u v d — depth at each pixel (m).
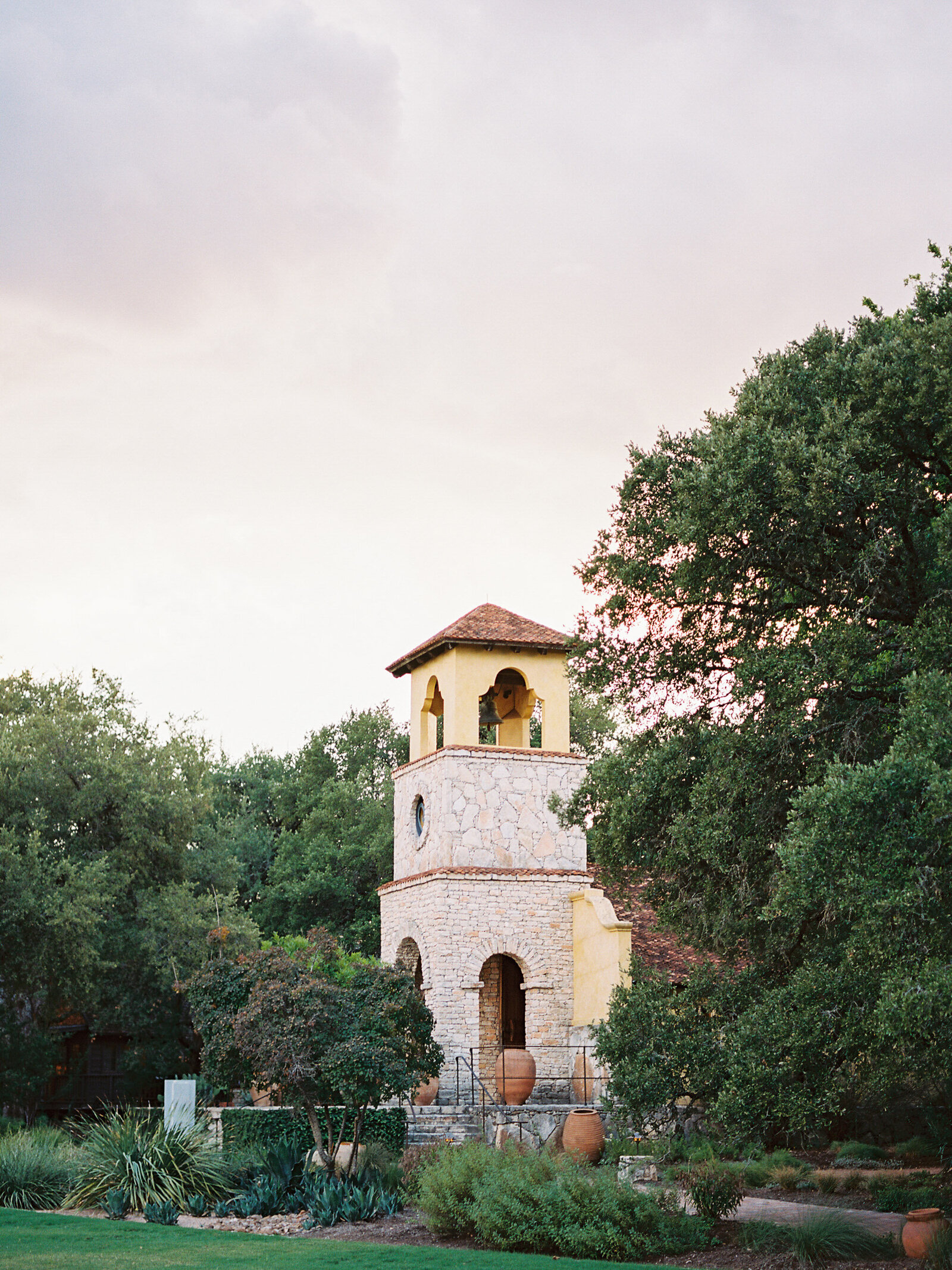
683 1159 22.45
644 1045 17.61
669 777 18.20
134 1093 35.81
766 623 18.64
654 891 19.69
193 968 34.47
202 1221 19.72
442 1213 17.69
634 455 19.27
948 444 16.58
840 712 17.02
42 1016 35.91
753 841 17.05
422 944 30.30
